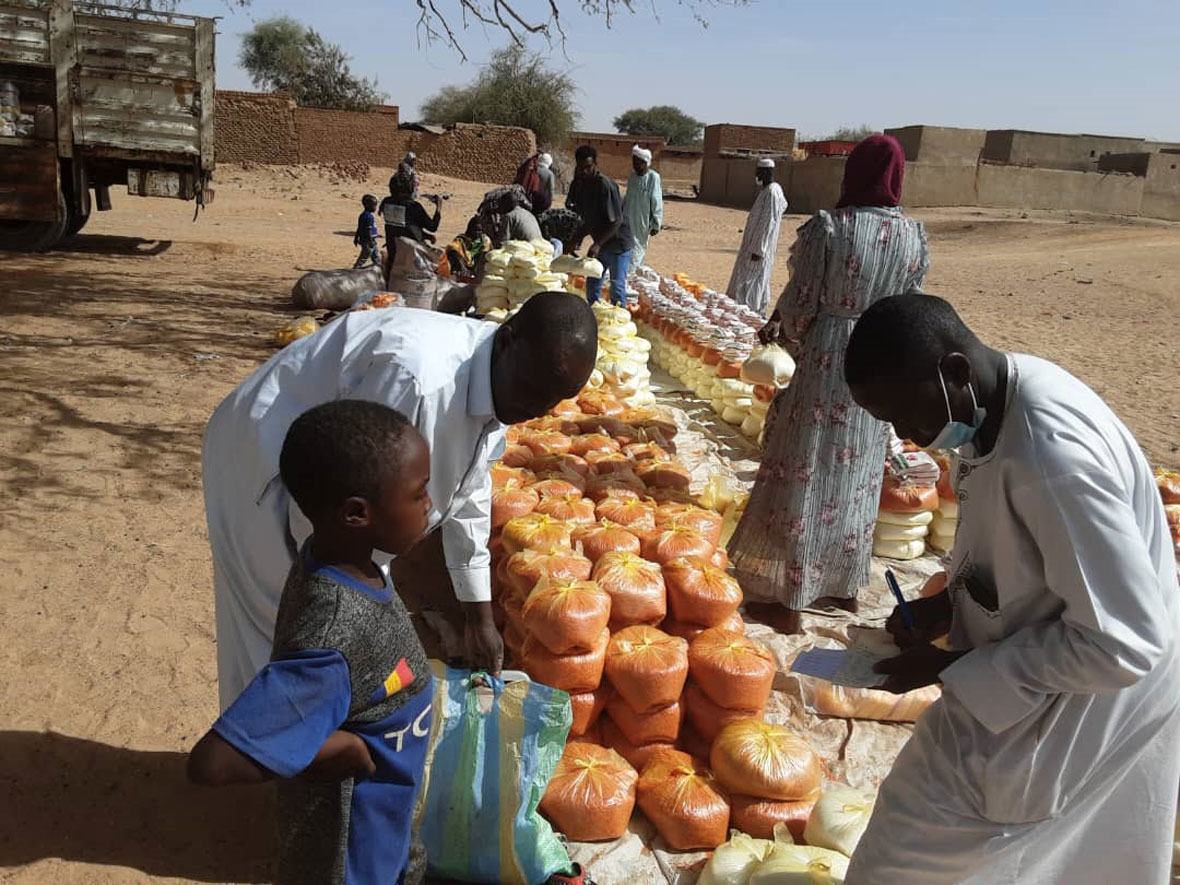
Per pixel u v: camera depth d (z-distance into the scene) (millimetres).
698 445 7543
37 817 3254
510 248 9773
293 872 2180
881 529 5699
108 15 15266
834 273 4363
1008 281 20578
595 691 3605
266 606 2963
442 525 3102
